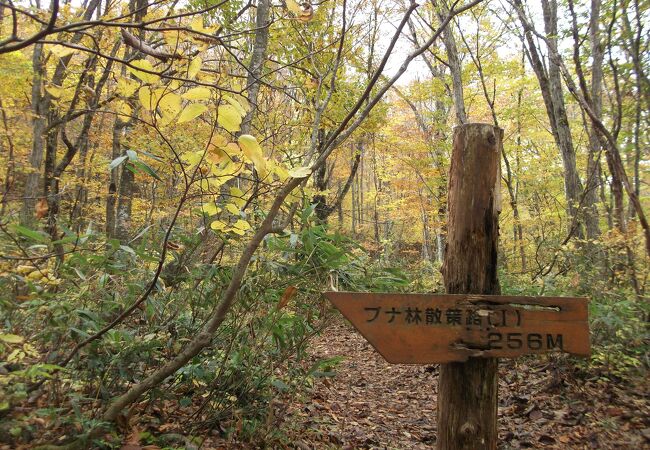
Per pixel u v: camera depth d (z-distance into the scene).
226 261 3.11
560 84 8.62
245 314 2.85
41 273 2.20
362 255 3.19
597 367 4.36
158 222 3.27
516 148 12.41
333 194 16.94
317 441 3.43
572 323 1.90
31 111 4.07
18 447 1.83
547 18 8.75
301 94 6.88
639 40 5.48
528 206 12.52
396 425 4.21
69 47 1.76
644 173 8.42
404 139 11.59
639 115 5.87
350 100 8.90
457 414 1.89
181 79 1.86
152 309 2.67
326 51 6.83
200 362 2.87
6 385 1.88
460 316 1.87
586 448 3.48
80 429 2.04
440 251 12.86
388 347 1.83
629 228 5.48
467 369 1.90
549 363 4.82
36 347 2.55
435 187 12.00
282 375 3.53
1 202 2.39
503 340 1.87
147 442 2.36
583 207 7.18
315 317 3.04
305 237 2.68
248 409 2.99
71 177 7.45
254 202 3.03
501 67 11.20
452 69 9.99
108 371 2.53
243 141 1.89
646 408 3.79
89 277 2.57
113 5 4.20
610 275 5.50
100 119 8.23
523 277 6.82
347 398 4.84
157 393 2.60
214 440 2.76
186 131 5.32
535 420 4.03
